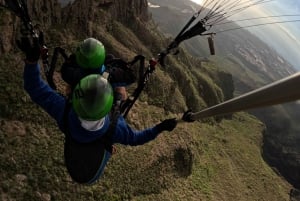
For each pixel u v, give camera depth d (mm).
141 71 6672
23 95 50344
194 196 65062
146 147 60562
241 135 113625
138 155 58062
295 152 151375
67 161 5449
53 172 45969
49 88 5645
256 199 82188
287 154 143375
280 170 137750
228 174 82750
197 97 97812
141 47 80438
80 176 5426
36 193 43000
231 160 92750
